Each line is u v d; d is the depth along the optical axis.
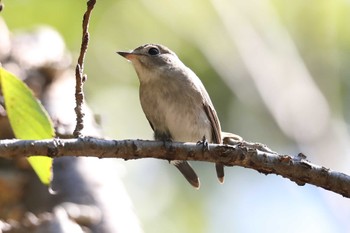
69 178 8.19
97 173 8.36
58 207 7.82
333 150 12.44
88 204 7.96
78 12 12.56
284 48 13.11
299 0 13.40
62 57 9.96
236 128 12.23
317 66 13.25
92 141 5.50
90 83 12.98
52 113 8.78
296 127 12.47
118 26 12.96
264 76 12.66
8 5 12.20
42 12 12.38
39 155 5.37
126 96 13.17
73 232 7.45
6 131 8.26
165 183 12.89
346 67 13.31
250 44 12.91
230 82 12.39
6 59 9.55
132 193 12.75
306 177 5.67
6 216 8.11
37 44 9.97
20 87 5.48
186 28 12.89
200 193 12.65
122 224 7.94
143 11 13.00
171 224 12.58
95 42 12.86
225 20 12.92
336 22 13.41
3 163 8.36
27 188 8.25
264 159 5.69
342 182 5.63
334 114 12.92
